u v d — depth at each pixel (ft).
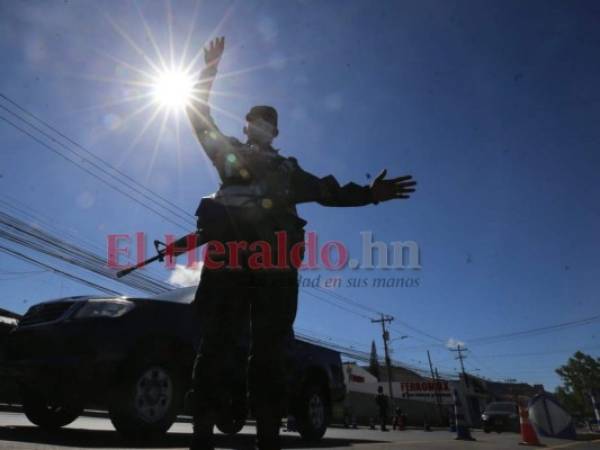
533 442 22.88
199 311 4.80
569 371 176.65
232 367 5.03
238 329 4.79
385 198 5.70
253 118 5.44
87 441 12.56
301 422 19.90
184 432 18.99
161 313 15.31
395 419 74.33
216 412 4.57
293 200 5.31
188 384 15.16
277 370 4.73
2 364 14.82
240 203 4.84
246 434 21.56
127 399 13.75
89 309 14.56
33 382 14.17
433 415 144.25
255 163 5.08
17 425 16.83
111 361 13.73
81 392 13.66
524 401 24.38
